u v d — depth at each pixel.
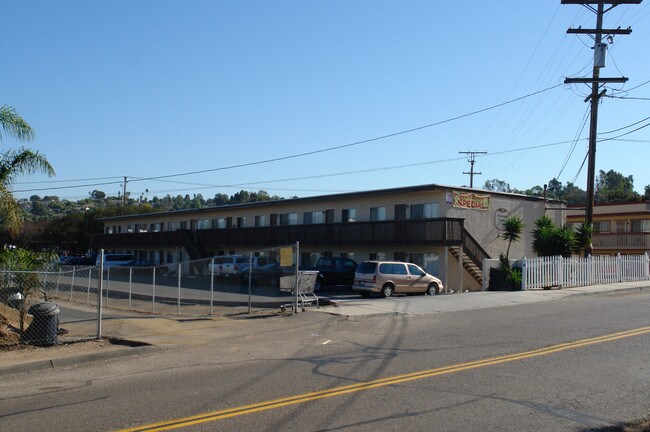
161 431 6.18
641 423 6.45
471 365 9.41
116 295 26.33
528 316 16.03
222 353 11.20
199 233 47.81
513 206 34.69
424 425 6.29
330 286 31.33
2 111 14.26
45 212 129.75
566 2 26.62
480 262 30.48
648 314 16.02
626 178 102.56
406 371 9.02
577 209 45.78
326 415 6.67
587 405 7.10
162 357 10.85
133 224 63.94
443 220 28.70
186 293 25.55
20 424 6.53
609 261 28.62
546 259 25.69
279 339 12.85
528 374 8.74
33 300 17.31
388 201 34.09
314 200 38.72
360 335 13.16
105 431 6.20
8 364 9.66
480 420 6.48
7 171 14.55
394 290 24.73
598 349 10.74
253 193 131.25
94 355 10.61
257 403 7.25
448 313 17.44
